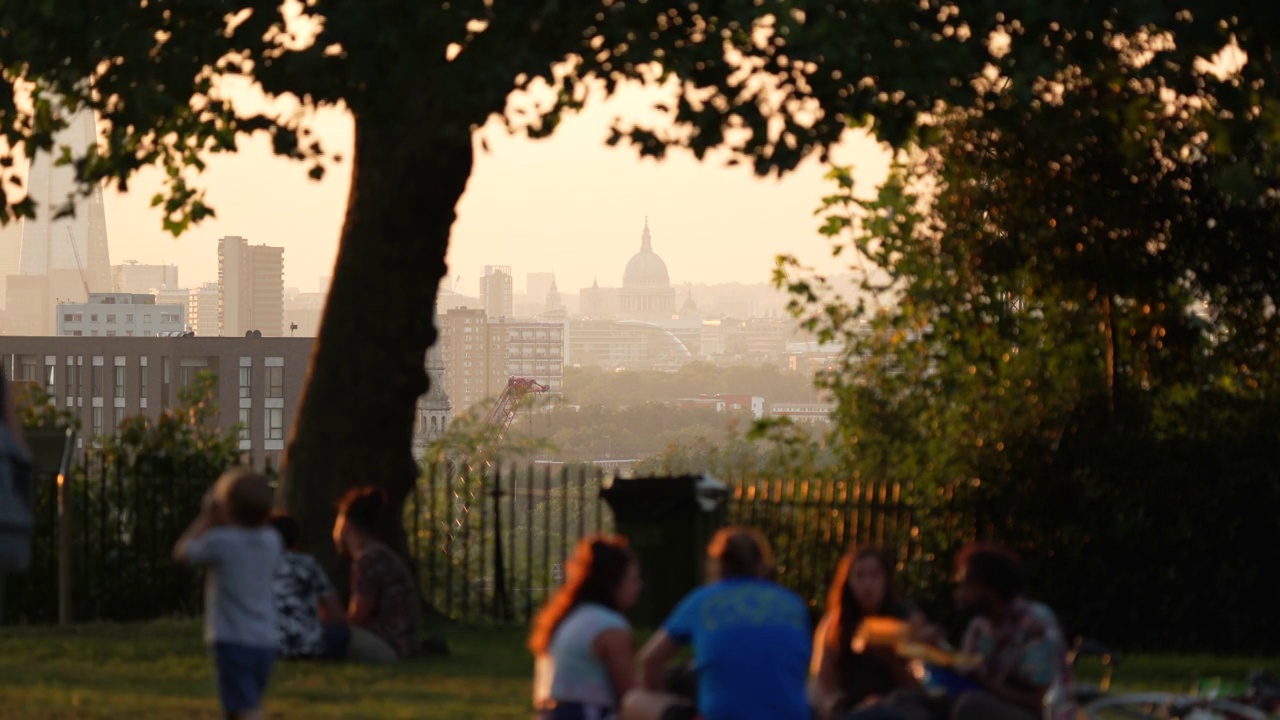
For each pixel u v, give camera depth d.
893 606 13.05
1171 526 24.61
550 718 11.61
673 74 21.64
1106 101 26.16
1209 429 25.33
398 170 22.94
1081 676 21.09
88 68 22.53
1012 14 20.05
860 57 19.25
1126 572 24.77
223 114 24.38
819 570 26.08
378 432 23.61
